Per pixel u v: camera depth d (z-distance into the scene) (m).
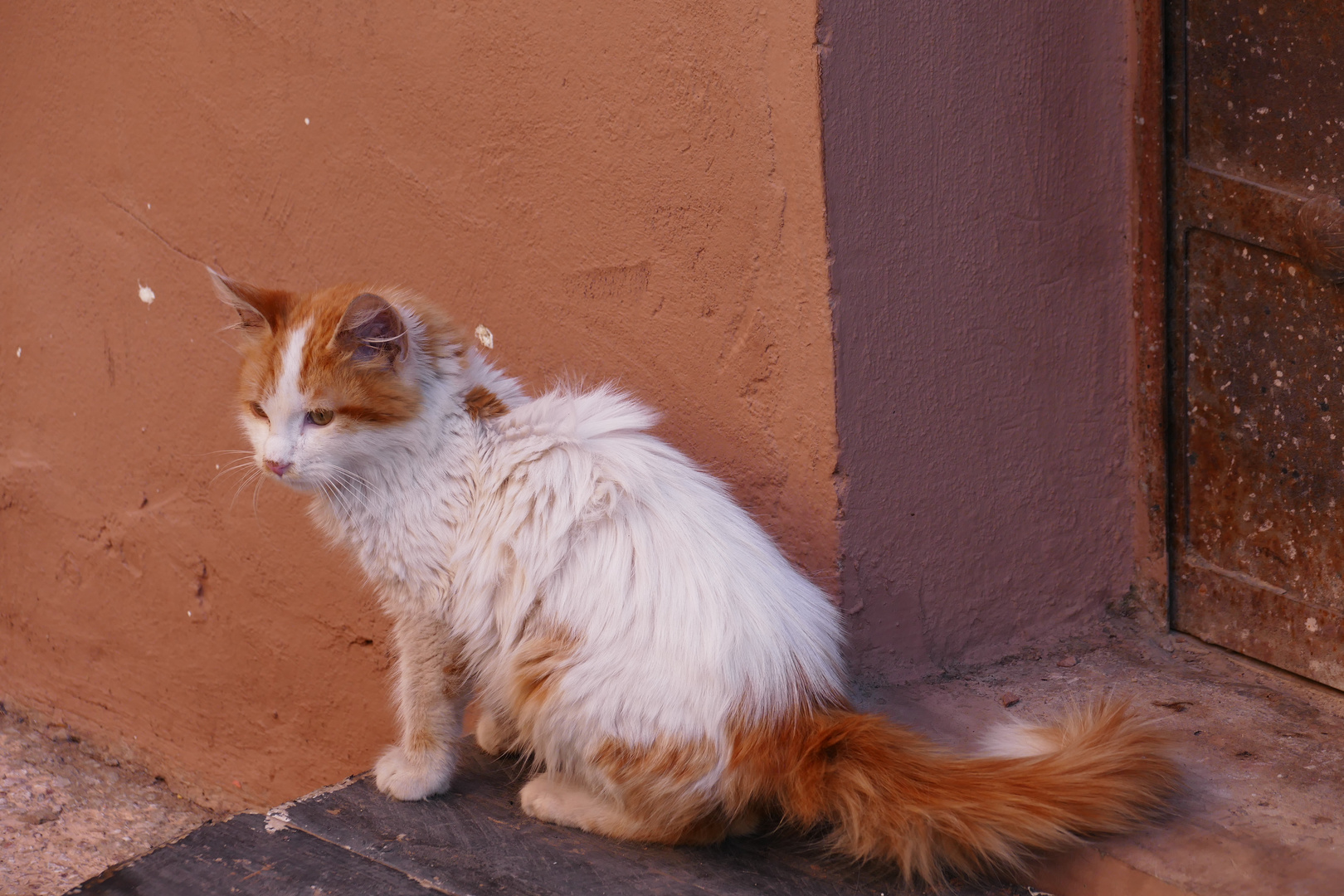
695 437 2.81
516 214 3.01
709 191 2.64
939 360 2.65
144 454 4.02
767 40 2.45
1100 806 2.15
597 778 2.32
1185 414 2.84
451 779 2.58
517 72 2.90
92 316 4.00
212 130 3.54
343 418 2.37
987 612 2.86
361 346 2.38
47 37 3.83
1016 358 2.75
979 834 2.11
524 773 2.64
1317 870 2.07
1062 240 2.75
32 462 4.36
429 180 3.15
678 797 2.25
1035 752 2.29
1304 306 2.57
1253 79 2.54
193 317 3.75
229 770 4.16
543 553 2.34
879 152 2.48
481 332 3.15
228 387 3.72
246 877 2.26
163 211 3.72
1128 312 2.87
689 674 2.23
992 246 2.66
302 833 2.39
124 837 4.00
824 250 2.46
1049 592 2.93
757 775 2.22
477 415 2.48
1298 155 2.50
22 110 3.97
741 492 2.75
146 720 4.35
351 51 3.20
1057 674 2.81
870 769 2.17
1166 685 2.75
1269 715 2.61
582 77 2.79
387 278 3.30
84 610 4.40
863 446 2.59
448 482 2.43
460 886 2.22
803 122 2.43
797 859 2.29
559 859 2.30
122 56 3.66
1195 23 2.61
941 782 2.16
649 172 2.74
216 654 4.08
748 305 2.64
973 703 2.67
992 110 2.59
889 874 2.24
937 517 2.73
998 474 2.79
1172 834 2.18
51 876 3.74
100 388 4.07
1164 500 2.91
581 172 2.86
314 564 3.72
